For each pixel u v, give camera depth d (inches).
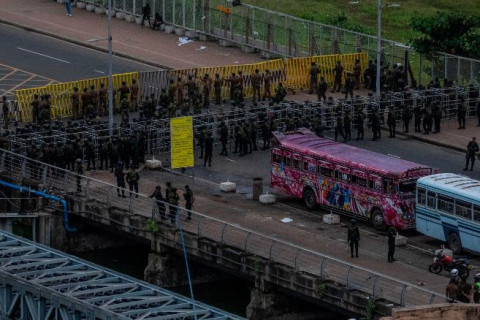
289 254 4261.8
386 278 3981.3
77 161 4825.3
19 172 4958.2
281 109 5497.1
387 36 7003.0
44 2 7317.9
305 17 7111.2
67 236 4751.5
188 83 5757.9
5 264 4094.5
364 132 5575.8
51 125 5275.6
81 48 6614.2
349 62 6156.5
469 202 4323.3
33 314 3924.7
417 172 4520.2
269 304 4205.2
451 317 3624.5
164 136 5290.4
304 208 4788.4
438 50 6112.2
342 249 4404.5
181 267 4483.3
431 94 5733.3
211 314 3784.5
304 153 4753.9
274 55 6441.9
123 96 5728.3
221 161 5280.5
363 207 4603.8
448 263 4200.3
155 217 4512.8
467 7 7578.7
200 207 4763.8
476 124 5698.8
